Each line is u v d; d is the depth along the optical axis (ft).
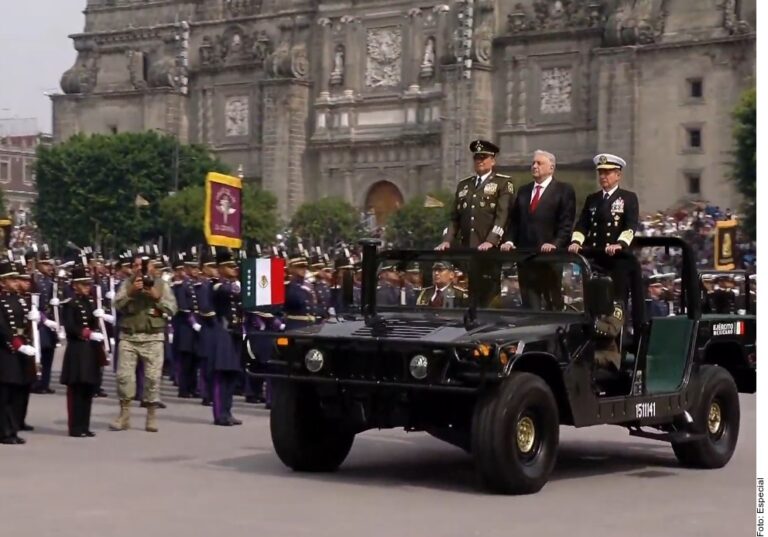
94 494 72.28
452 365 72.02
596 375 79.36
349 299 84.53
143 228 428.97
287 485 75.92
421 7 411.34
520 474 72.38
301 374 76.74
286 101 428.97
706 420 85.25
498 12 397.19
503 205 82.94
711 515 68.08
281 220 419.74
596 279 75.87
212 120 453.99
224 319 114.83
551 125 385.50
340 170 426.92
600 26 376.68
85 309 100.27
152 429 104.63
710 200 352.90
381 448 94.22
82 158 430.61
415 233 374.22
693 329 85.61
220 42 452.35
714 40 351.25
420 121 411.75
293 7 437.99
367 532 61.62
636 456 91.25
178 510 67.31
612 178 84.33
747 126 306.35
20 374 95.40
